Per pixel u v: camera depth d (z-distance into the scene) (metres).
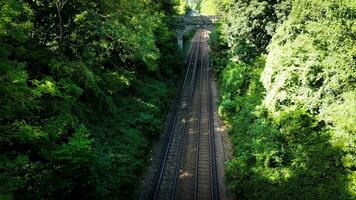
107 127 22.47
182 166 22.52
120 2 22.20
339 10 16.39
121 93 29.09
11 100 10.91
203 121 31.42
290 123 19.20
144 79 35.06
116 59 28.09
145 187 19.89
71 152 12.17
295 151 17.83
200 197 18.84
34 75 16.02
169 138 27.23
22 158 10.51
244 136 24.36
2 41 11.88
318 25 18.45
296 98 19.66
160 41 39.88
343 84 16.08
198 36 98.06
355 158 14.15
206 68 55.91
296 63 19.59
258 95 29.19
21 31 12.22
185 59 62.84
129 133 23.19
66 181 12.20
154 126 26.00
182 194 19.16
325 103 17.22
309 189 14.71
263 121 22.38
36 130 10.93
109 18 21.69
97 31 19.73
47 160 13.40
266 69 23.53
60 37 17.52
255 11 32.69
